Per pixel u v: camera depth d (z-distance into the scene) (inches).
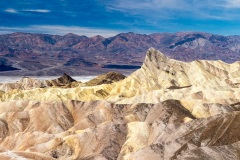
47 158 3024.1
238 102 4165.8
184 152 2657.5
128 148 3161.9
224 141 2768.2
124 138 3356.3
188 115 3846.0
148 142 3221.0
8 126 4333.2
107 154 3107.8
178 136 3080.7
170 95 4845.0
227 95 4598.9
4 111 4758.9
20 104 4813.0
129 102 4911.4
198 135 2871.6
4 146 3688.5
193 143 2778.1
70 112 4490.7
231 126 2923.2
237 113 3065.9
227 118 3029.0
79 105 4534.9
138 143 3218.5
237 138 2778.1
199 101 4301.2
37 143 3575.3
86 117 4160.9
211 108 3956.7
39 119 4387.3
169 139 3107.8
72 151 3275.1
